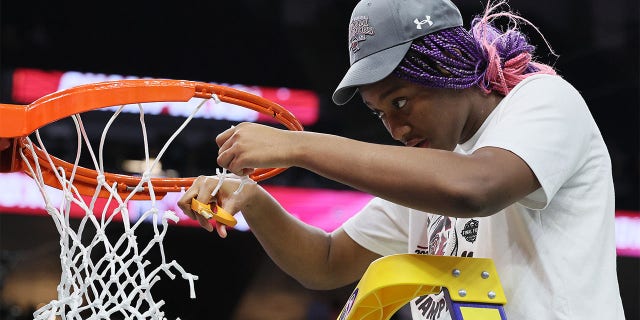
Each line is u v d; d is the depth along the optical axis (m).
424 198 2.65
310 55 11.54
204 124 10.85
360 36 3.07
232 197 3.48
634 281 11.32
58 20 11.16
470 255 3.21
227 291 11.41
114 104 2.94
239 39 11.55
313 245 3.87
